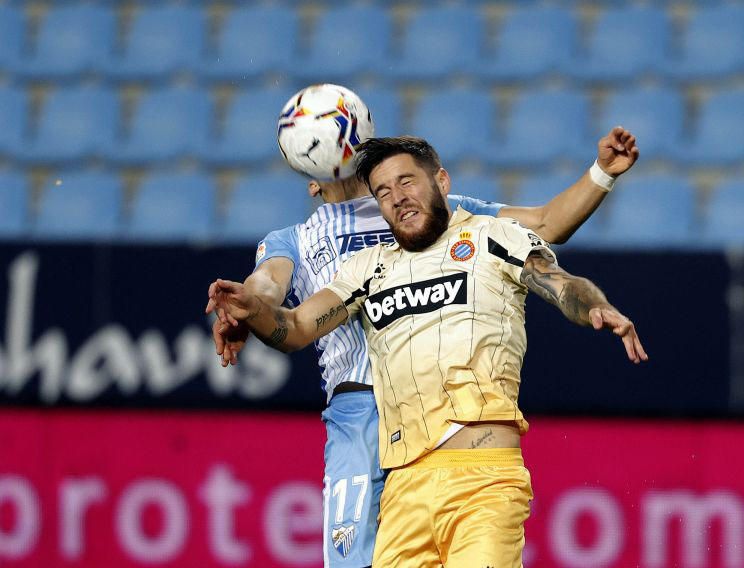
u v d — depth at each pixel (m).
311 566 19.25
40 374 20.00
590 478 18.75
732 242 32.50
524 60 38.06
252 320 11.56
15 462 19.95
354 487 12.88
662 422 18.78
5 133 37.66
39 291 20.08
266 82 38.28
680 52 37.88
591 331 18.94
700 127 35.69
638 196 33.59
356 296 12.62
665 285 18.83
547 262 11.84
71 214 35.03
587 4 39.44
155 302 19.88
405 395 12.01
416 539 11.94
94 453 19.86
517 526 11.59
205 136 37.09
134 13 40.66
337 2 40.44
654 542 18.58
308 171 13.81
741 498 18.55
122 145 36.94
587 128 36.00
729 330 18.67
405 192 12.16
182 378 19.73
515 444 11.91
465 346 11.80
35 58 39.72
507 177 34.47
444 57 38.44
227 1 40.78
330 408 13.49
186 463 19.67
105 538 19.70
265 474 19.48
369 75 37.97
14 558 19.80
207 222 34.44
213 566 19.42
